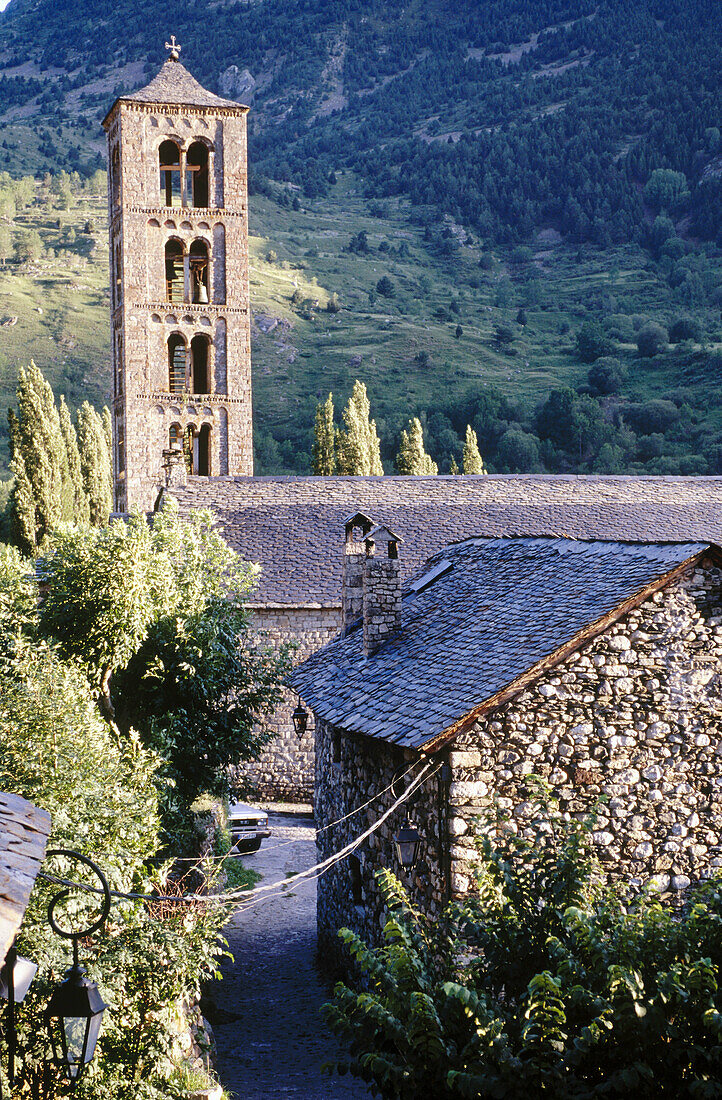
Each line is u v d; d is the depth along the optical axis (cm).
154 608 2100
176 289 5134
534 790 1380
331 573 3709
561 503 4234
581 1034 959
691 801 1442
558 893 1097
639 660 1440
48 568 2131
